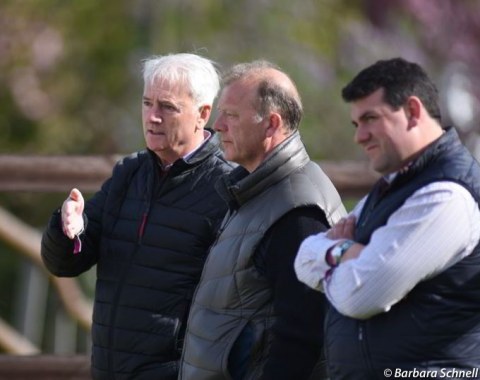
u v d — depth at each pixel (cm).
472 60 3291
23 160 2253
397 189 1370
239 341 1538
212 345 1545
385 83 1348
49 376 2230
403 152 1352
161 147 1741
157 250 1738
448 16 3319
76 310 2944
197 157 1750
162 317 1725
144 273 1739
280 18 4216
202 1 4266
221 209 1730
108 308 1762
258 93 1563
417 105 1349
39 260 2827
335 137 4075
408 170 1356
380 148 1354
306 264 1409
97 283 1792
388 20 3400
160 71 1756
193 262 1727
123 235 1769
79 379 2233
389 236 1329
